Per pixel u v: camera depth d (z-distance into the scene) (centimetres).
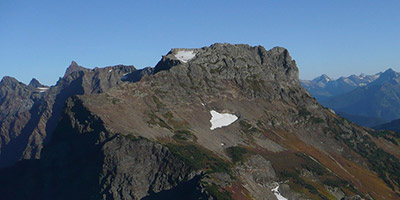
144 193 16950
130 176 17175
